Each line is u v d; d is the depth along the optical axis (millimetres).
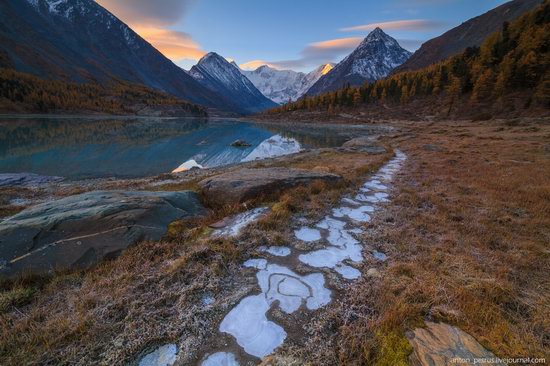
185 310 3939
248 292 4453
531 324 3676
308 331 3633
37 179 19391
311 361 3164
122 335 3426
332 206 9102
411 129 64062
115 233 5844
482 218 7742
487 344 3227
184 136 55938
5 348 3189
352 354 3266
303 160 24734
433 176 13844
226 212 8250
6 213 10484
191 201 9055
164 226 6742
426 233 6957
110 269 4945
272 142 49750
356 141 38906
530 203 9055
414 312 3734
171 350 3338
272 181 10156
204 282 4598
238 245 5922
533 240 6430
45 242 5242
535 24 82125
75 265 5027
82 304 3873
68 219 5777
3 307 3861
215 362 3176
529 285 4672
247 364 3160
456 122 66938
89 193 7906
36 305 3996
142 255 5453
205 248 5516
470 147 25453
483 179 12461
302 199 9469
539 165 15414
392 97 125750
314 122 122938
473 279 4617
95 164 26047
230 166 24656
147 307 3969
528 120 48312
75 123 74688
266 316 3916
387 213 8469
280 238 6285
